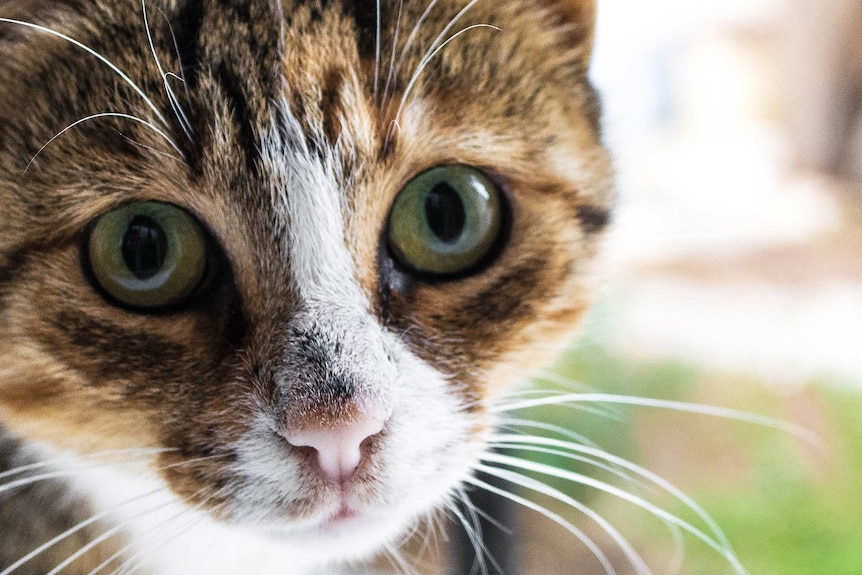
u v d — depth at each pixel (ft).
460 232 0.58
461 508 0.75
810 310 1.63
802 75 2.40
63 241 0.54
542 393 0.68
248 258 0.55
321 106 0.55
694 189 2.17
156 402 0.55
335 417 0.54
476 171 0.58
